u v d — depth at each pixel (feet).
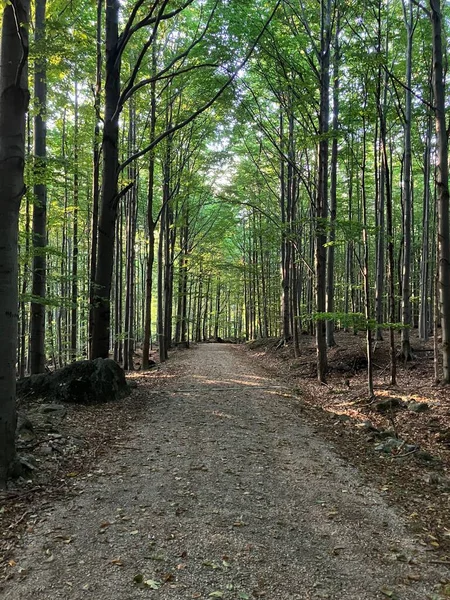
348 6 29.89
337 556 11.14
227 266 78.18
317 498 14.76
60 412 22.99
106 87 31.48
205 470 16.90
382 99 39.06
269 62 39.63
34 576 9.91
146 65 44.93
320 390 35.37
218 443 20.40
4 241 14.02
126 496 14.29
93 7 38.29
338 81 40.55
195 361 55.06
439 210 29.01
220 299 155.02
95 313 32.04
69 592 9.38
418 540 12.09
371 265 84.38
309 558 11.00
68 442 18.89
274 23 38.99
